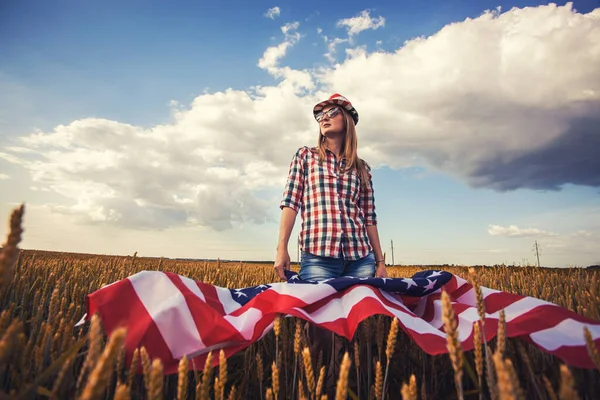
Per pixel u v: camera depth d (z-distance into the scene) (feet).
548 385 3.84
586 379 5.24
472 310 7.54
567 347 5.54
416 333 6.16
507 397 2.11
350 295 7.93
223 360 3.69
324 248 11.10
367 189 13.34
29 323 7.19
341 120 12.37
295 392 5.85
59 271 14.30
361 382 6.41
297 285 8.11
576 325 6.17
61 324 4.82
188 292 7.58
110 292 7.07
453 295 9.37
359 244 11.52
